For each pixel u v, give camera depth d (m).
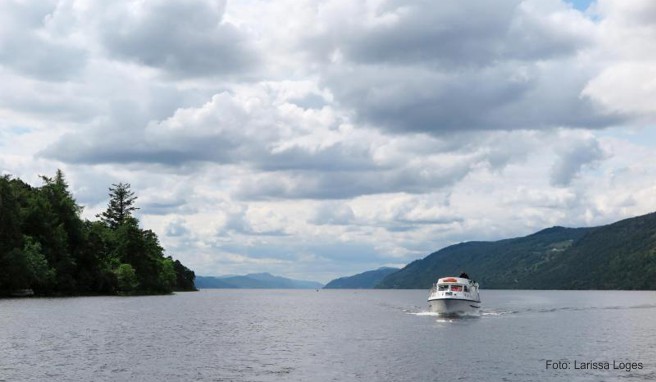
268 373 41.31
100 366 42.53
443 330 74.44
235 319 94.75
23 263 128.00
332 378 39.78
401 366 44.66
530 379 39.66
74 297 146.25
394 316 105.06
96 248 168.75
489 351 53.28
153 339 59.78
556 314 111.25
